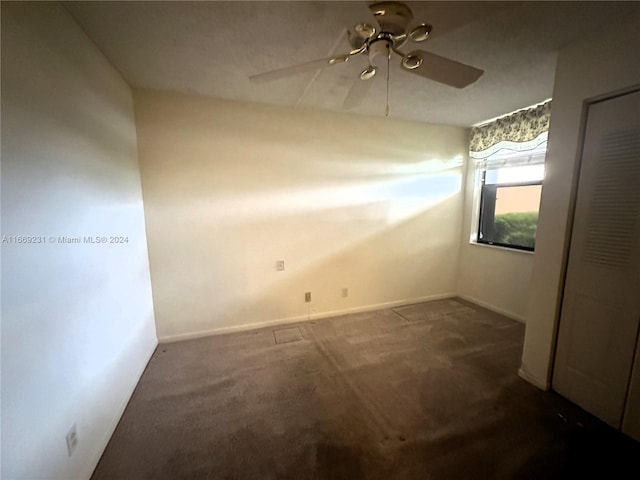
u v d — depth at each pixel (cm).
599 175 160
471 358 233
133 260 209
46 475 106
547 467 136
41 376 105
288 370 217
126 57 177
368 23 108
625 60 143
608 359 160
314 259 303
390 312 330
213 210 260
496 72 201
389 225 332
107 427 153
